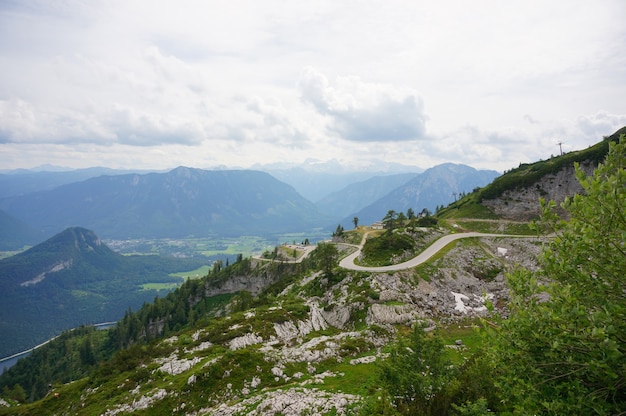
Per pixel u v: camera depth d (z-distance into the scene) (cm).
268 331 7831
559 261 1659
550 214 1752
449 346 6694
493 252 13125
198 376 5425
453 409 2889
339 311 9406
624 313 1355
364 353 6462
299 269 16888
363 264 12338
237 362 5725
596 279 1506
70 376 17362
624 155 1535
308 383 4997
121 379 6481
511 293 1861
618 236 1445
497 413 2573
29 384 18838
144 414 4997
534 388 1505
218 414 4384
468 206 18850
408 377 3356
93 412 5544
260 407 4212
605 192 1550
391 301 9188
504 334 1667
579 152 18300
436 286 10550
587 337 1371
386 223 19250
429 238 14475
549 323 1527
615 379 1381
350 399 4084
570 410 1395
